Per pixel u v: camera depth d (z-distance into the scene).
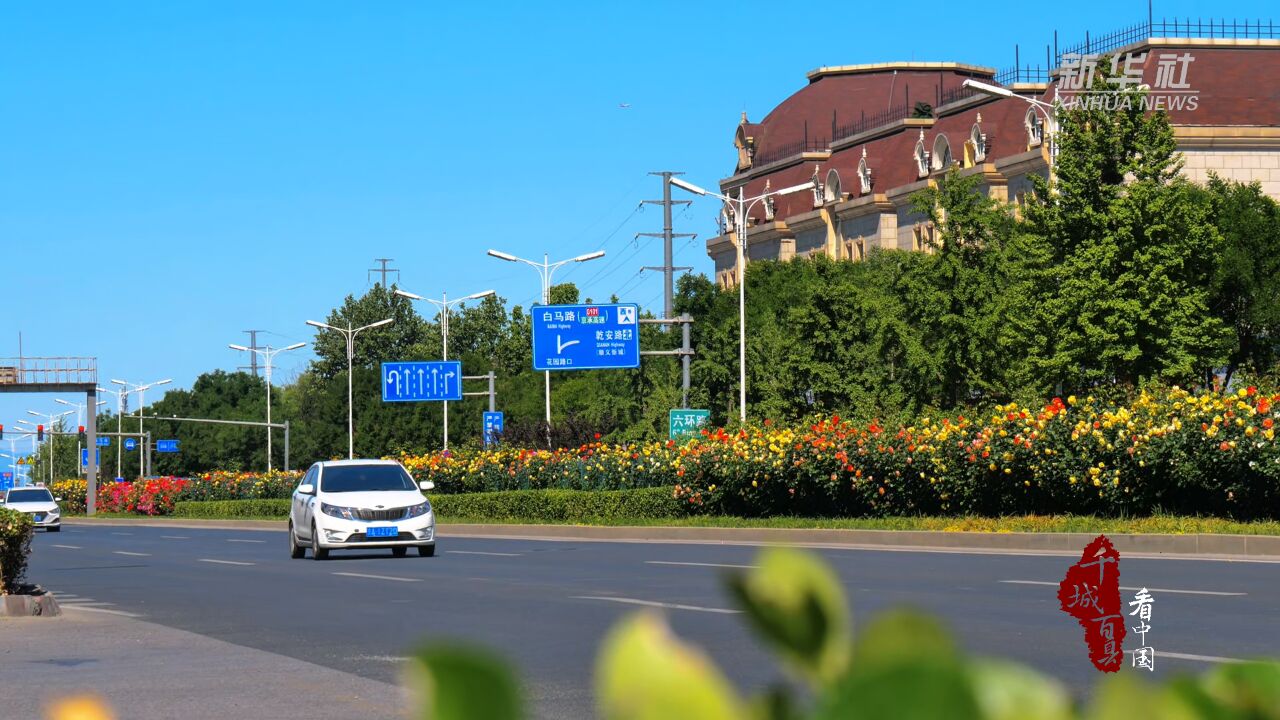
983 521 24.52
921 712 0.66
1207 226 36.44
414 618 13.23
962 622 11.69
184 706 8.35
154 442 138.25
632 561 21.31
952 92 86.50
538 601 14.61
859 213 87.69
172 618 13.77
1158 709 0.74
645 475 37.38
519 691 0.71
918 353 37.50
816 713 0.68
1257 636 10.47
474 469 46.06
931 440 26.89
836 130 98.19
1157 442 22.50
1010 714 0.68
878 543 24.73
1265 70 66.06
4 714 7.99
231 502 61.91
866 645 0.70
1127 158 36.34
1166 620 11.47
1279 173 64.25
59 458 179.62
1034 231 36.69
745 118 104.44
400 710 8.17
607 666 0.72
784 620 0.75
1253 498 21.52
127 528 51.44
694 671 0.72
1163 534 20.33
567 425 48.09
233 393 139.75
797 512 30.73
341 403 97.62
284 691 8.91
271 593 16.67
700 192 44.06
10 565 14.75
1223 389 26.86
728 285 102.81
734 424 39.75
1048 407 25.09
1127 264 35.50
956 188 37.78
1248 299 47.56
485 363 95.69
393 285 127.31
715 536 28.56
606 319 45.22
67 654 10.90
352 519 24.16
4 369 73.94
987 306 36.75
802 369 44.28
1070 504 24.66
